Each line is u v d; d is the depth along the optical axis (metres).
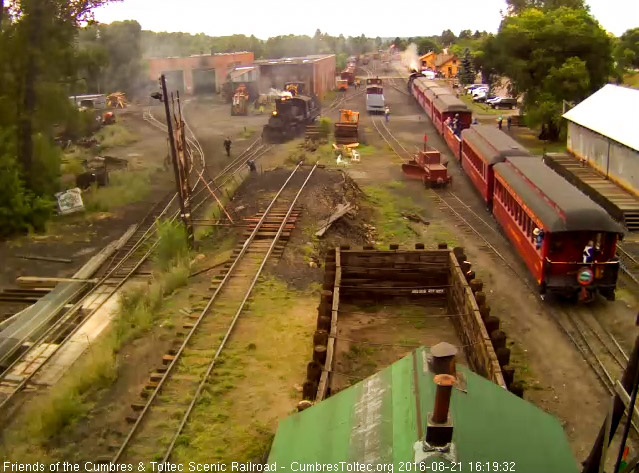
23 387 14.59
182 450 11.29
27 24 29.48
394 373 7.28
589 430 12.68
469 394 6.77
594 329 17.11
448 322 17.77
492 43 52.56
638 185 27.48
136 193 31.64
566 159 36.00
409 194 31.55
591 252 17.98
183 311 17.11
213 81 78.06
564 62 45.28
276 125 45.12
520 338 16.70
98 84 72.06
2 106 28.97
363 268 18.89
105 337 16.14
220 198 30.11
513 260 22.41
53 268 22.75
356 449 6.40
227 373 13.87
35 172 29.70
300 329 16.14
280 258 21.08
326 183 30.20
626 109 31.94
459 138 38.16
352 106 64.12
